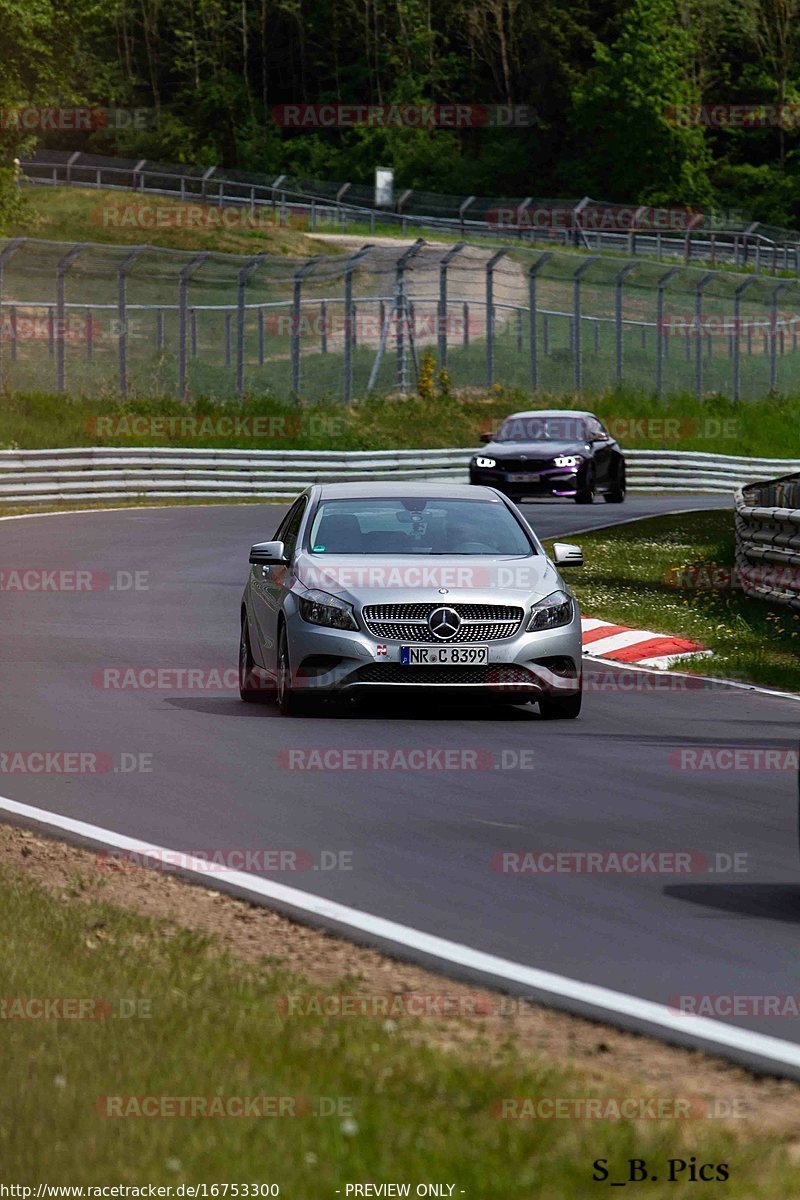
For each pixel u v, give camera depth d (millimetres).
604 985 18875
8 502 101688
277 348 179125
